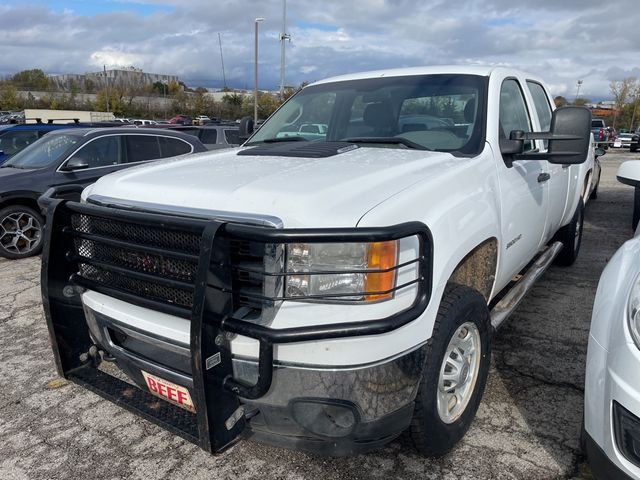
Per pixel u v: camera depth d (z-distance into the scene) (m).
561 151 3.08
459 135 3.22
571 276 5.58
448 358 2.54
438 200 2.46
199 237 2.12
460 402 2.74
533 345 3.94
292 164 2.71
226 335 2.11
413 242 2.21
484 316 2.75
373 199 2.22
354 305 2.05
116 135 7.70
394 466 2.66
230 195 2.25
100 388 2.60
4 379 3.67
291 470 2.67
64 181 7.14
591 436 2.12
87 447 2.91
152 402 2.47
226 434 2.14
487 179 2.96
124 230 2.39
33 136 10.82
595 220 8.76
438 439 2.53
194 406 2.31
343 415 2.14
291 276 2.06
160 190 2.45
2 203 6.86
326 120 3.77
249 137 4.12
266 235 1.93
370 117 3.59
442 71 3.69
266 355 2.01
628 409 1.92
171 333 2.23
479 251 2.99
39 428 3.10
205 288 2.00
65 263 2.67
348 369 2.04
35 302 5.23
